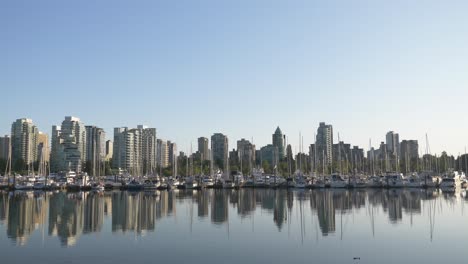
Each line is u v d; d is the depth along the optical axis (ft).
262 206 334.24
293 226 223.10
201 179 643.86
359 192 528.22
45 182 582.35
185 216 268.41
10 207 331.36
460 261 146.30
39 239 186.91
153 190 591.78
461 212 283.18
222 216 267.39
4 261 147.02
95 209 314.55
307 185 619.67
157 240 183.93
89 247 169.37
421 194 479.82
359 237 189.88
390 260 147.74
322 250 163.12
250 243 176.86
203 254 156.76
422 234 197.57
